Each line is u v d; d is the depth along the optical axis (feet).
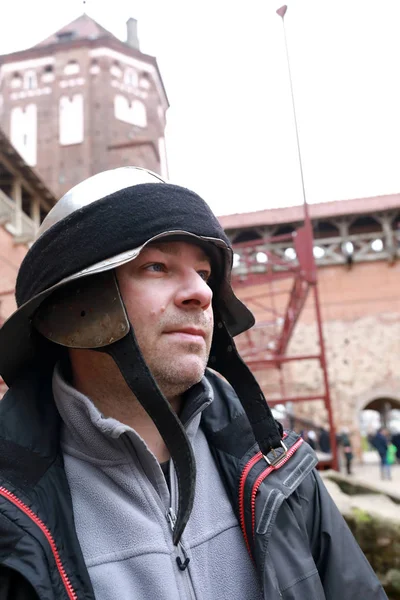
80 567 2.46
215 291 3.51
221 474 3.27
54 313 2.84
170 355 2.71
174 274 2.83
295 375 55.57
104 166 73.77
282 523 3.05
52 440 2.87
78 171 73.67
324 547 3.26
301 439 3.55
